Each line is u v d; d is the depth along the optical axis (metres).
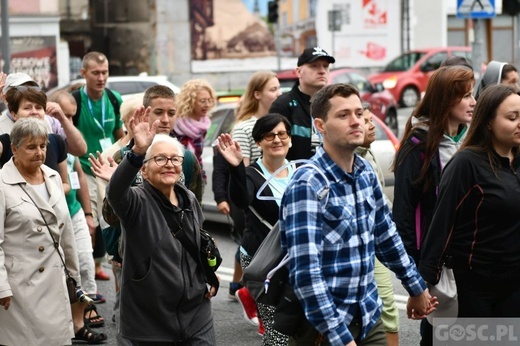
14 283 11.47
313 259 8.30
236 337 14.60
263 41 71.31
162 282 9.99
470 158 9.93
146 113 9.66
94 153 17.11
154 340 10.05
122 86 39.56
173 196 10.25
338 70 49.53
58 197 11.93
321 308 8.26
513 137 9.84
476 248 9.98
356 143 8.46
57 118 15.07
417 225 10.82
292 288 8.76
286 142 12.47
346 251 8.48
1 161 12.90
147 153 10.05
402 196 10.77
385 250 9.03
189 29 69.06
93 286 14.84
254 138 12.55
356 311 8.55
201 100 16.09
